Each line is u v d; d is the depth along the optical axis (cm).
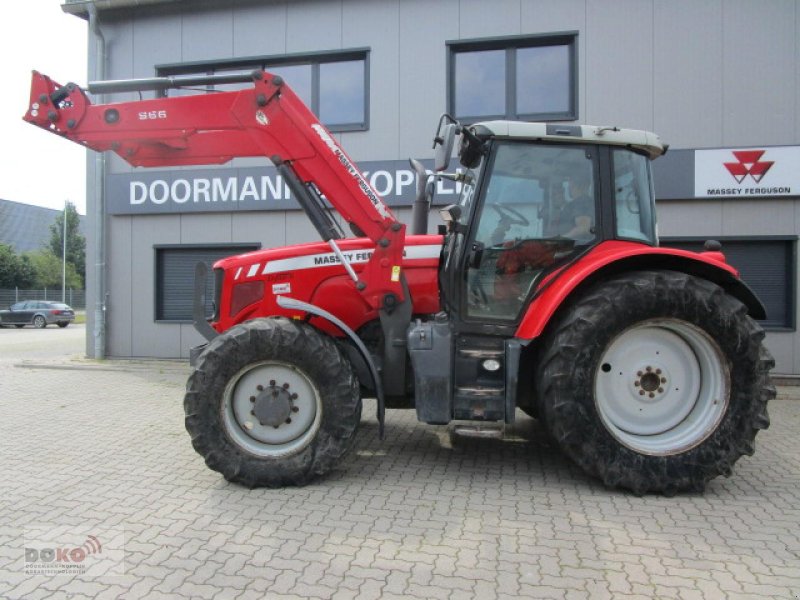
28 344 1539
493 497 370
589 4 829
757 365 376
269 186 933
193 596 253
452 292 410
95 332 996
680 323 378
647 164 430
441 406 387
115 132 417
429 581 265
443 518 336
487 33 857
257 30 927
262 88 407
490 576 270
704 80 809
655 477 368
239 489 383
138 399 698
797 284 798
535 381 404
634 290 371
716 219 816
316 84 923
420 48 878
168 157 460
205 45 945
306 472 382
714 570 275
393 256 416
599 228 408
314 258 439
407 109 884
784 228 800
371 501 362
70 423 576
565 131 404
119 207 981
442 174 510
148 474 416
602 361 376
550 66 857
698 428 383
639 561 284
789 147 791
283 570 276
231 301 446
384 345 427
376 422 575
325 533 315
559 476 411
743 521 333
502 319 407
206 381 380
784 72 792
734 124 804
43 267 4294
